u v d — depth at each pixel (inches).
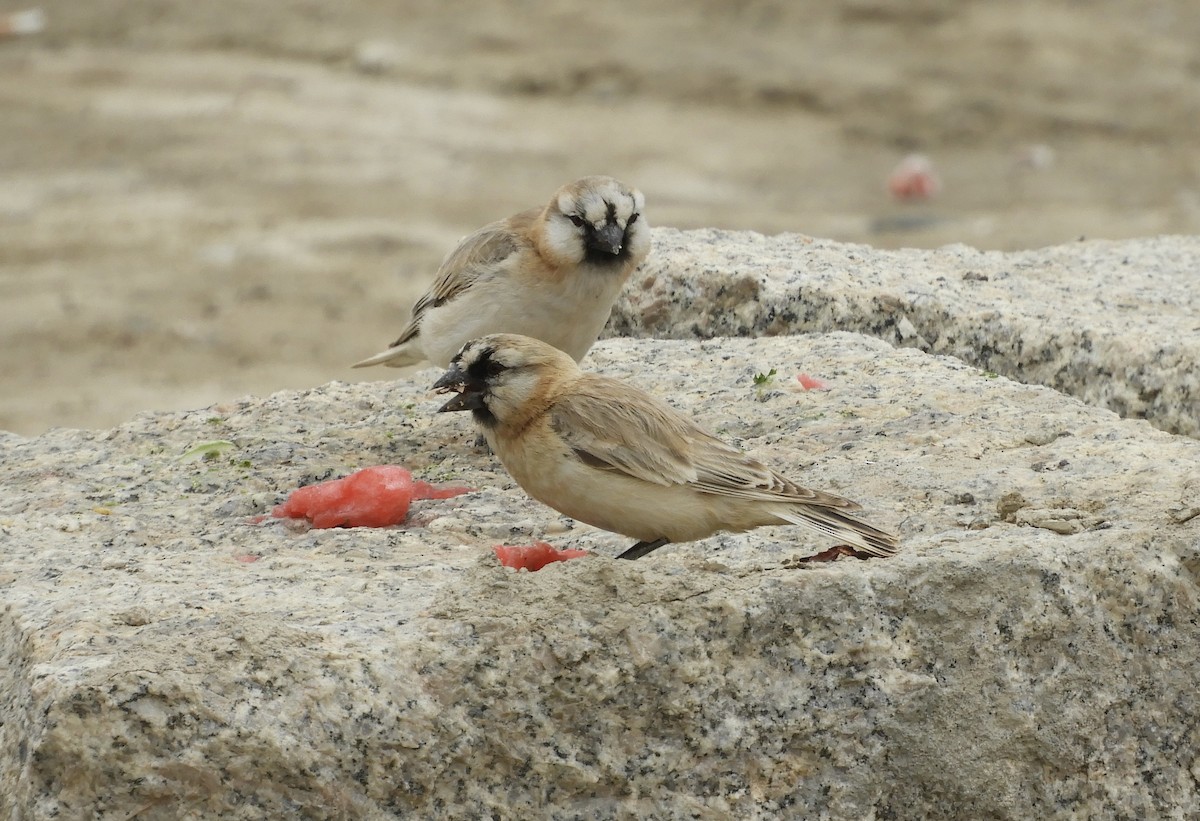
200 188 1512.1
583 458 355.9
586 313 507.2
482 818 327.9
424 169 1568.7
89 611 342.0
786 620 341.4
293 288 1280.8
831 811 345.1
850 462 431.8
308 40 1931.6
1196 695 363.6
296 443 497.4
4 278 1302.9
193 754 308.3
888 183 1558.8
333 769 316.5
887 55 1902.1
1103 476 407.8
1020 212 1464.1
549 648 329.1
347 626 332.2
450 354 518.0
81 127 1673.2
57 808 304.7
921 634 349.1
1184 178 1579.7
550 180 1542.8
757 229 1389.0
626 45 1918.1
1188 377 532.7
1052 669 355.6
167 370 1111.6
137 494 454.0
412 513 429.4
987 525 383.6
